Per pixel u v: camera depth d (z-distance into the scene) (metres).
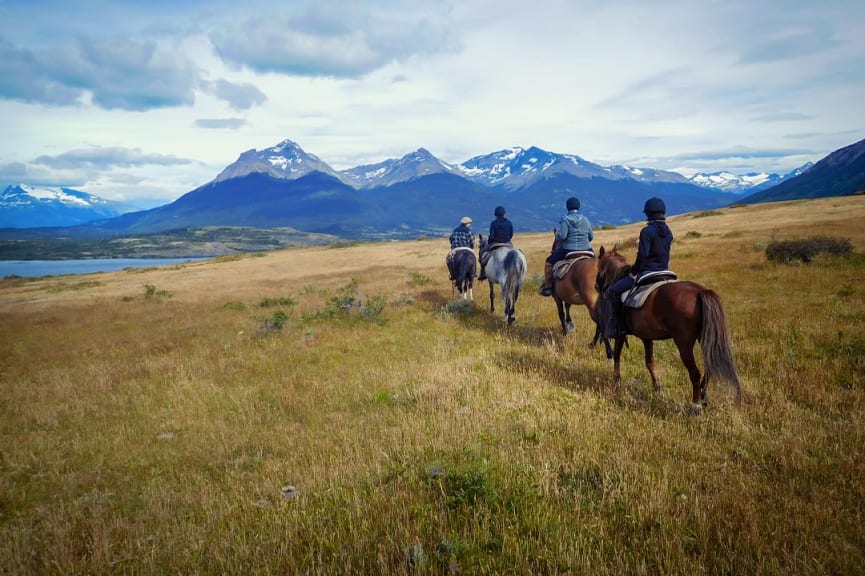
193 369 11.00
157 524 4.80
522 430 6.05
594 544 3.70
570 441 5.53
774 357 8.02
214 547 4.09
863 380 6.66
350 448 5.96
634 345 9.84
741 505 3.97
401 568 3.42
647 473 4.67
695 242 29.75
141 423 7.99
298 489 5.14
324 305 19.30
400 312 15.58
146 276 47.53
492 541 3.70
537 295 17.05
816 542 3.49
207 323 17.55
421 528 3.96
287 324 15.09
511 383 7.91
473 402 7.19
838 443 5.03
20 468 6.56
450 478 4.55
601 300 7.84
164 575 3.89
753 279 15.78
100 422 8.20
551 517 3.99
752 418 5.90
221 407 8.47
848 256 17.73
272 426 7.41
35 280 53.75
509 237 13.43
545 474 4.69
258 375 10.19
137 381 10.45
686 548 3.62
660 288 6.49
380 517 4.19
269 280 34.62
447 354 10.20
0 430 8.06
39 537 4.71
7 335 18.39
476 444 5.46
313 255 60.06
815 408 6.08
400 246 65.38
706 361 5.74
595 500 4.29
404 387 8.33
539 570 3.44
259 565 3.73
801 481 4.41
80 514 5.07
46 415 8.61
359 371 9.70
